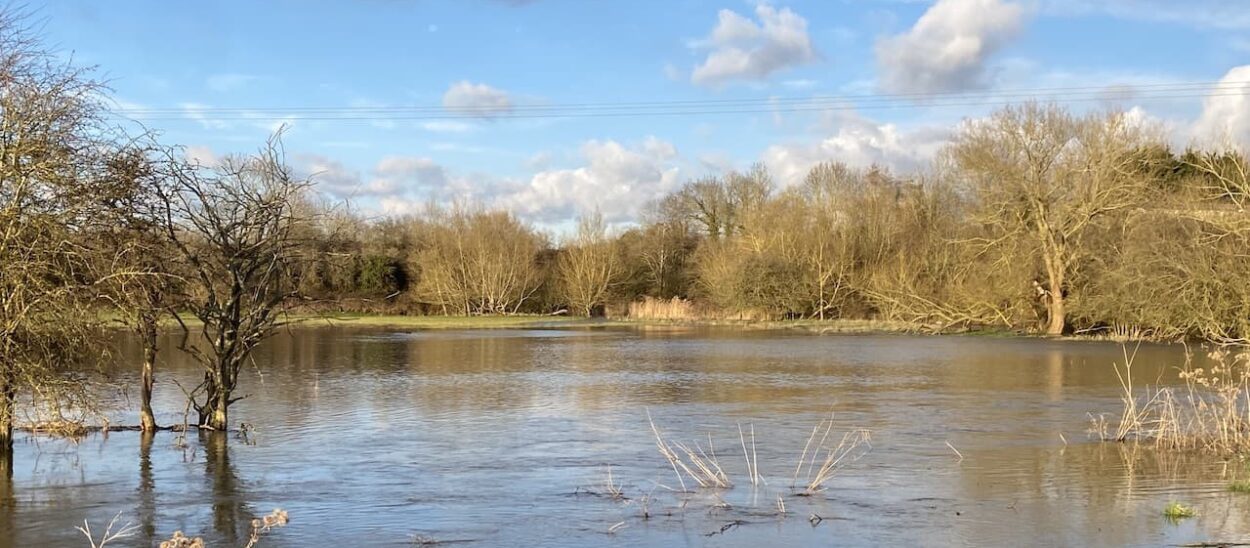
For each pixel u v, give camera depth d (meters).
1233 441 15.42
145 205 14.47
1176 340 43.34
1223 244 40.38
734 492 12.14
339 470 13.68
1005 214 51.53
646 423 18.44
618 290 82.94
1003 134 49.94
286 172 16.44
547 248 89.00
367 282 76.88
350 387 25.12
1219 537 9.82
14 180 12.46
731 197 90.69
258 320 16.88
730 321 69.56
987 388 24.67
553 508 11.31
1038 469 13.54
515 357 36.28
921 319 56.88
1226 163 42.81
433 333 55.94
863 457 14.60
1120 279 44.00
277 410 20.39
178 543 7.91
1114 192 47.25
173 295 16.08
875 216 70.88
